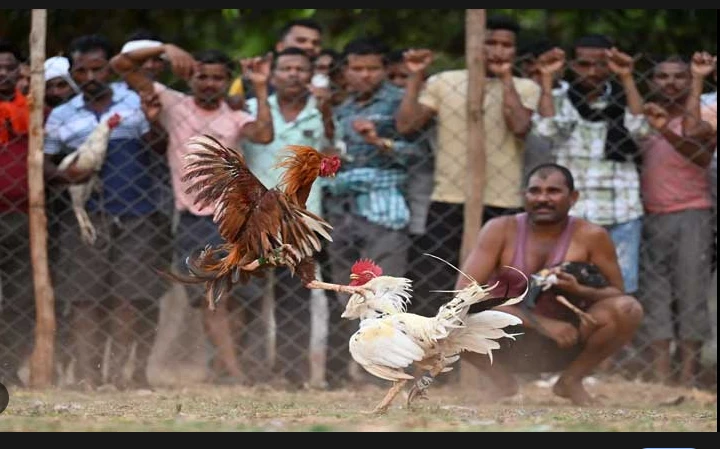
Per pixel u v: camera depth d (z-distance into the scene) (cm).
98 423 1186
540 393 1717
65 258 1741
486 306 1292
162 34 2398
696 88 1741
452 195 1758
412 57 1738
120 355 1738
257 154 1756
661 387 1775
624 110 1764
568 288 1530
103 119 1739
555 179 1539
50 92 1783
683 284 1773
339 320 1759
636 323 1527
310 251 1127
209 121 1745
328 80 1786
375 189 1753
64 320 1741
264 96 1741
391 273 1752
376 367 1241
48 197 1741
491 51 1742
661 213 1777
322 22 2403
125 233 1741
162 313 1836
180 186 1733
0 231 1742
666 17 2325
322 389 1730
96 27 2334
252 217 1132
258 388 1706
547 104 1747
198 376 1805
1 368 1734
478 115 1700
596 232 1566
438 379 1750
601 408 1491
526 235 1569
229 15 2358
